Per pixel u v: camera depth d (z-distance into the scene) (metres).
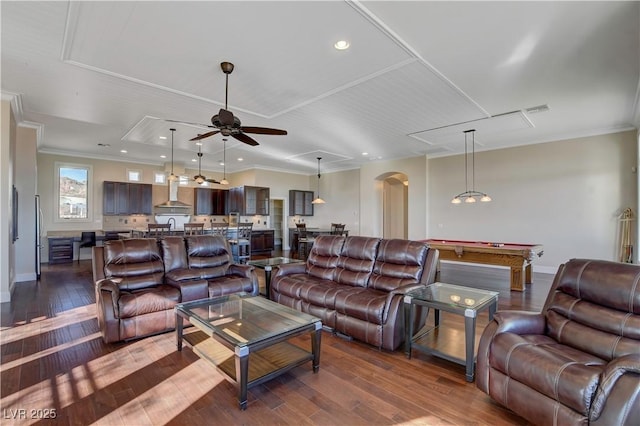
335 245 4.23
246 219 10.55
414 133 6.18
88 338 3.24
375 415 2.05
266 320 2.76
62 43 3.00
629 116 5.15
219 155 8.59
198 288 3.65
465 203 7.71
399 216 11.02
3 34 2.84
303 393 2.31
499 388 2.04
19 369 2.61
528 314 2.35
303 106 4.66
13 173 5.06
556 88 4.02
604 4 2.44
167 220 9.84
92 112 4.96
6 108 4.35
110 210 8.61
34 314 3.96
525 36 2.88
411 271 3.43
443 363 2.79
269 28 2.77
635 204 5.68
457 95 4.24
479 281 5.91
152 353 2.92
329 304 3.43
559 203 6.43
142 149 7.78
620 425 1.49
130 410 2.09
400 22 2.68
